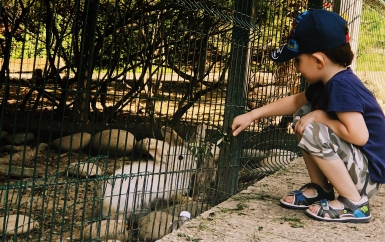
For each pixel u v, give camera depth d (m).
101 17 6.47
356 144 2.91
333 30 2.94
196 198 3.92
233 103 3.76
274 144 4.86
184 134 3.32
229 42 3.67
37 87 2.36
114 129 5.84
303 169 4.52
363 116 2.97
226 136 3.64
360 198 3.03
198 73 4.05
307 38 2.97
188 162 3.88
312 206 3.10
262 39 4.03
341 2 6.07
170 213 3.56
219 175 3.83
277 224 2.96
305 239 2.73
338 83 2.89
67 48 7.42
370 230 2.90
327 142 2.93
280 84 4.86
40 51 7.31
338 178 2.98
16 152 5.68
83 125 2.67
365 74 9.71
